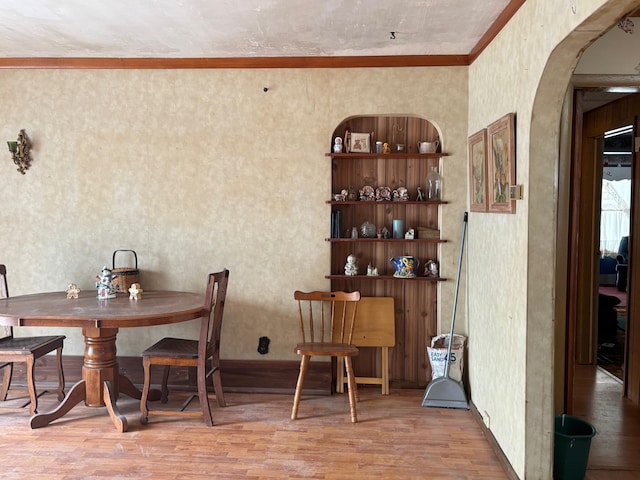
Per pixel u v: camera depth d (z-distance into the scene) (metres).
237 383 4.00
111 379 3.40
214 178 3.99
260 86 3.94
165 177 4.01
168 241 4.03
